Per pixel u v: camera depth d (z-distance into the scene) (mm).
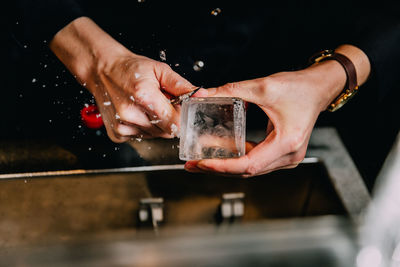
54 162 456
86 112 478
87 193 463
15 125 536
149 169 461
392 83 506
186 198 485
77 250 277
